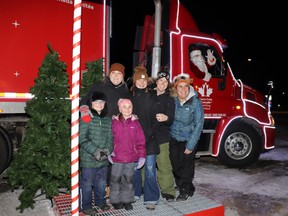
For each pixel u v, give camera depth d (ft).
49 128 12.24
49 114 12.19
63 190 15.07
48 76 12.52
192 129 12.55
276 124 52.24
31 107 12.31
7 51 14.21
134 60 21.34
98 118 11.00
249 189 16.57
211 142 19.83
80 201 11.31
